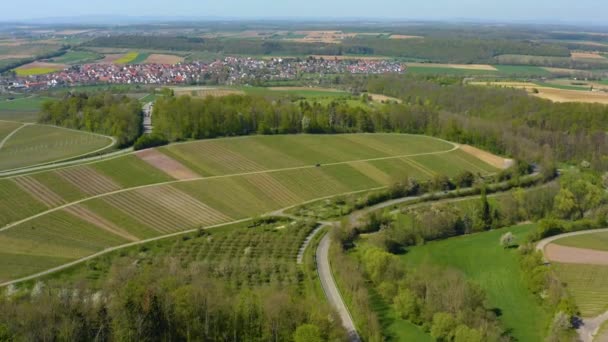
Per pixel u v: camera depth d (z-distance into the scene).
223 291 100.75
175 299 91.44
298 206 163.25
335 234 137.12
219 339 90.69
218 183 173.00
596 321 102.81
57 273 116.31
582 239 139.88
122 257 124.12
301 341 86.44
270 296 97.19
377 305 109.19
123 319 86.94
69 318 86.75
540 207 163.75
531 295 116.00
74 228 138.38
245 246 133.50
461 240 147.50
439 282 109.50
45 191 155.38
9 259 121.44
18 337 82.31
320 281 116.00
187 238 137.75
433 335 97.00
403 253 138.00
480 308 103.56
